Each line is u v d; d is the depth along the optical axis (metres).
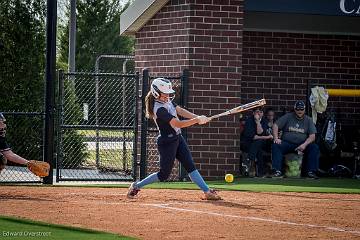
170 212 28.00
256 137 45.22
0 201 30.75
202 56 44.47
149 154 44.97
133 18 46.38
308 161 44.94
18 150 48.81
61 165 46.94
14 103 49.50
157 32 46.16
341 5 46.78
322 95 46.84
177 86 44.25
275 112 50.62
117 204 30.12
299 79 50.88
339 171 46.06
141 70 47.09
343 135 47.62
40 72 50.12
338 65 51.28
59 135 41.41
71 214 27.23
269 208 29.78
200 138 44.38
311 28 49.97
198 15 44.44
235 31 44.78
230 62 44.75
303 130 45.09
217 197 31.94
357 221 27.05
